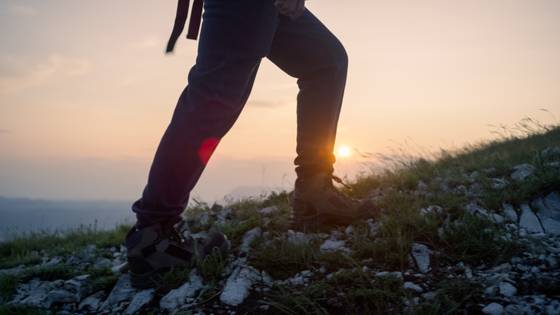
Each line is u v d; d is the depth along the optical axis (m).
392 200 2.89
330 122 2.47
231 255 2.35
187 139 1.81
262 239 2.49
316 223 2.60
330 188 2.58
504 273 1.81
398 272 1.94
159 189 1.89
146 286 2.06
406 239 2.20
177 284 2.03
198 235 2.95
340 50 2.40
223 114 1.85
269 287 1.95
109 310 1.98
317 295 1.76
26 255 3.78
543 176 2.91
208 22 1.79
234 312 1.78
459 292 1.66
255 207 3.55
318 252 2.18
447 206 2.68
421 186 3.47
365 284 1.81
